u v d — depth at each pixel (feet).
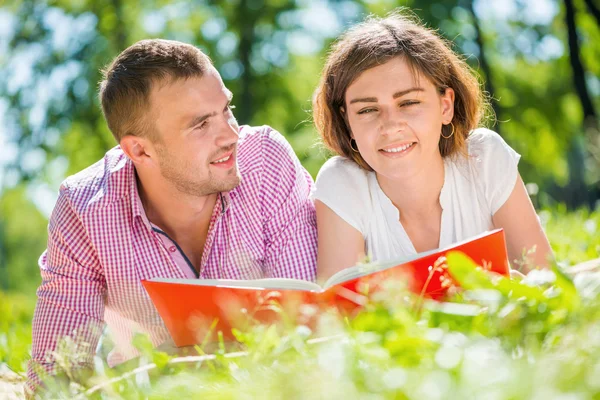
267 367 5.07
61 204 10.19
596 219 18.11
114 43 52.65
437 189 10.47
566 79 51.01
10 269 95.55
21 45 52.39
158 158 9.70
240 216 10.22
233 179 9.78
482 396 3.64
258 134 10.63
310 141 49.08
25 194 60.39
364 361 4.55
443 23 48.57
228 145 9.64
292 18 54.54
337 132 10.69
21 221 91.20
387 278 6.69
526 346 4.58
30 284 95.76
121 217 10.00
